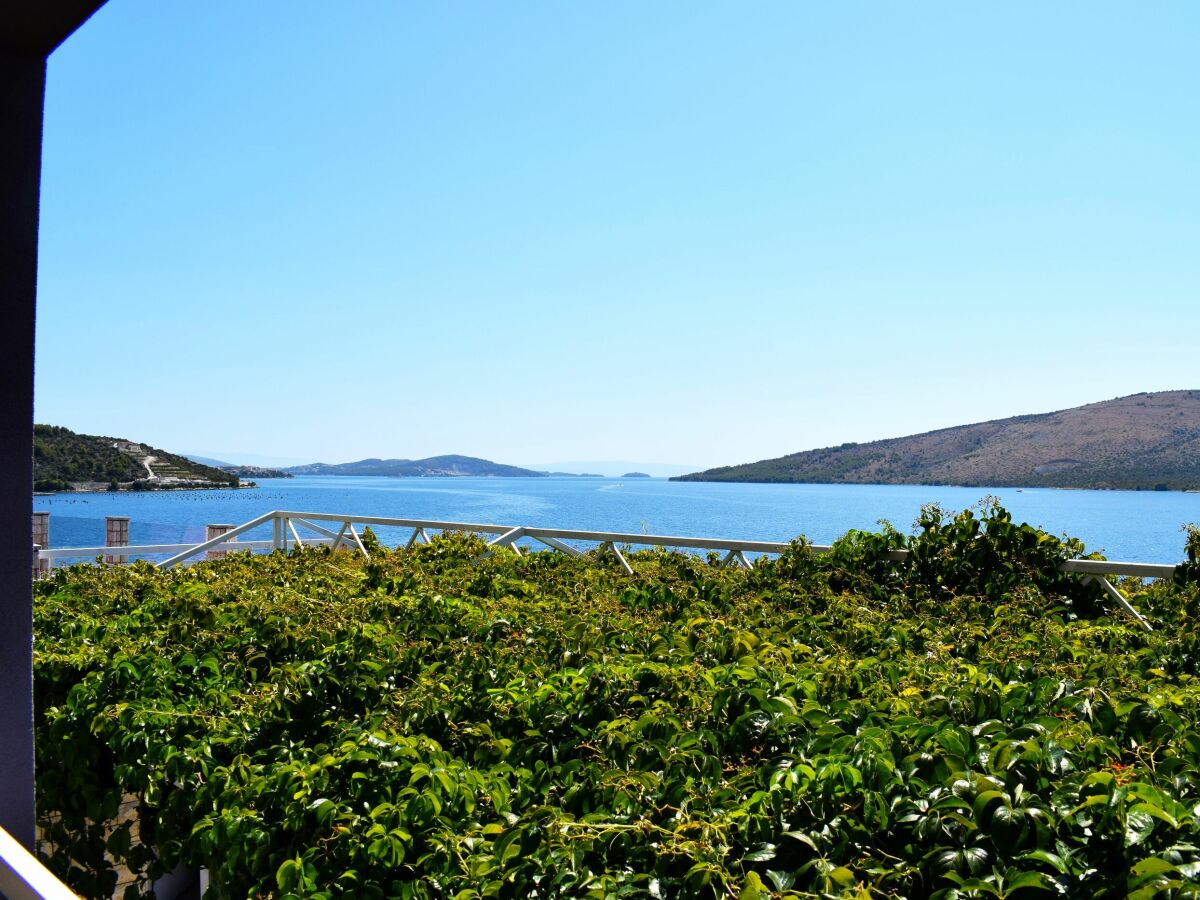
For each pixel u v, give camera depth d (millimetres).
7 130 2107
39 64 2154
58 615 4680
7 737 2152
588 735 2762
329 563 6953
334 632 3914
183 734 2898
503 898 1814
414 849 2043
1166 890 1471
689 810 2020
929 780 2029
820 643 4266
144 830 3068
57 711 3357
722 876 1691
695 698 2883
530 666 3559
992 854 1732
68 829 3354
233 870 2258
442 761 2420
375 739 2477
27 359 2156
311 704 3184
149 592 5453
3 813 2148
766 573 6395
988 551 6078
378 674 3443
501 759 2637
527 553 7535
